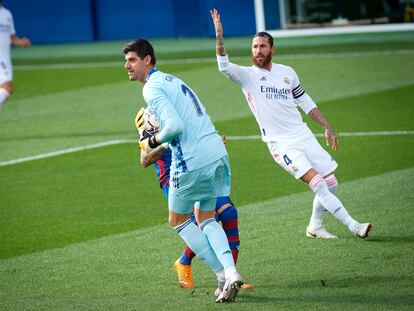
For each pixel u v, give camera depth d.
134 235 31.86
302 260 27.50
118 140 49.53
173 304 23.69
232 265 23.22
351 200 34.50
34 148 48.75
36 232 33.09
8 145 50.00
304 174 28.92
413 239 28.91
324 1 91.75
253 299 23.83
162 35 101.38
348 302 23.02
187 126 23.27
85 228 33.25
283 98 29.25
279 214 33.34
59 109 60.94
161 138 22.69
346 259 27.27
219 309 23.03
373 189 35.91
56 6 103.50
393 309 22.08
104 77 74.12
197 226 24.86
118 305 23.81
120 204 36.50
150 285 26.03
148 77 23.61
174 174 23.64
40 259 29.55
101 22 103.44
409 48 76.62
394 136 45.66
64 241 31.67
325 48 81.06
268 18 93.69
